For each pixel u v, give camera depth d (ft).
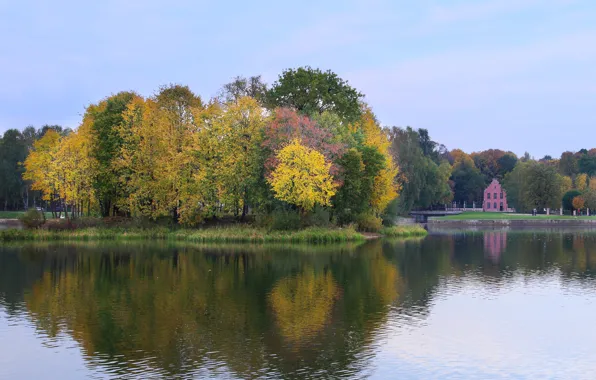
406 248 173.27
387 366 59.26
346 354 62.85
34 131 416.67
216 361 60.13
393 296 93.91
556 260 144.66
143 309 83.15
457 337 69.87
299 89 230.27
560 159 590.55
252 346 65.41
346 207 212.64
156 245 170.09
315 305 86.33
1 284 102.83
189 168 195.83
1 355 62.13
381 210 235.81
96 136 206.39
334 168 193.88
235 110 198.80
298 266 126.82
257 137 197.77
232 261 134.10
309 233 184.75
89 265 126.31
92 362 59.82
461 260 142.61
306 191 180.34
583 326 75.51
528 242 208.95
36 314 79.87
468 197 589.73
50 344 65.92
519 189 468.75
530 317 80.23
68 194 199.52
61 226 195.00
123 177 197.57
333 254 150.61
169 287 100.22
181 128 203.00
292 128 196.24
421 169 346.33
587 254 160.97
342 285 103.35
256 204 203.62
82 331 71.26
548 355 63.52
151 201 209.36
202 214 199.72
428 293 96.53
